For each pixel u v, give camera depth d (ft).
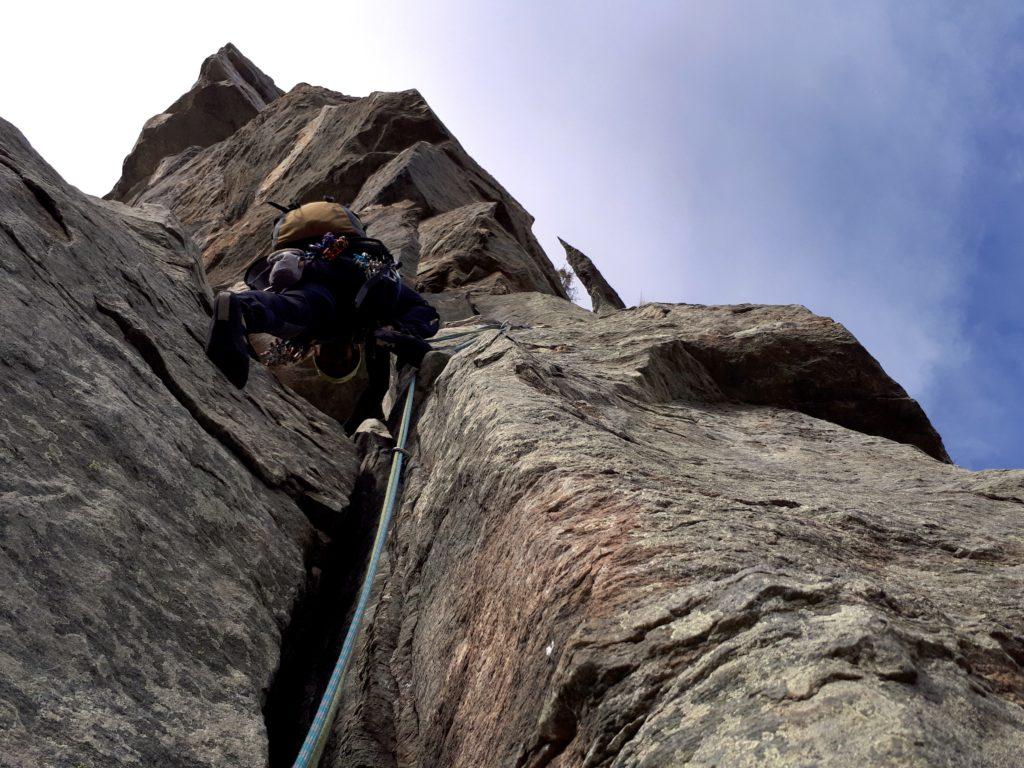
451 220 40.57
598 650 6.26
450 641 9.60
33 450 9.21
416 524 12.89
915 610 6.35
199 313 16.83
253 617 10.11
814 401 18.48
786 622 5.80
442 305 28.81
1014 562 8.67
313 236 14.30
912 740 4.56
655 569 6.86
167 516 10.32
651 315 21.07
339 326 14.06
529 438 10.48
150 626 8.69
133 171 84.02
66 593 8.11
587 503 8.36
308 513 13.87
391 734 9.57
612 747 5.66
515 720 7.12
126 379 11.82
